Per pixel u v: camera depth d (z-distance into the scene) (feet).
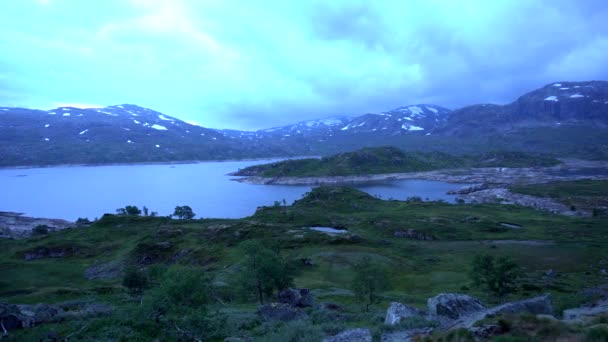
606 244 309.22
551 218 445.37
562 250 291.79
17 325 93.91
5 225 524.93
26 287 222.28
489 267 179.42
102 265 278.87
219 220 421.59
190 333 84.38
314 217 445.37
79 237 350.43
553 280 210.79
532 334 59.67
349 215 464.65
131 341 80.48
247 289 145.79
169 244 319.27
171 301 90.17
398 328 77.77
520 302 80.12
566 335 58.18
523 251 291.79
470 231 370.73
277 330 83.87
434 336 65.82
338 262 255.91
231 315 103.65
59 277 247.91
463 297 94.38
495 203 574.56
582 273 235.61
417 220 413.39
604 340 54.34
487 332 62.49
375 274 148.66
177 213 492.13
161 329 87.20
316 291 182.09
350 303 153.48
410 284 210.79
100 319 93.25
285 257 268.82
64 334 85.92
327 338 77.25
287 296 134.00
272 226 364.79
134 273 159.43
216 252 297.94
